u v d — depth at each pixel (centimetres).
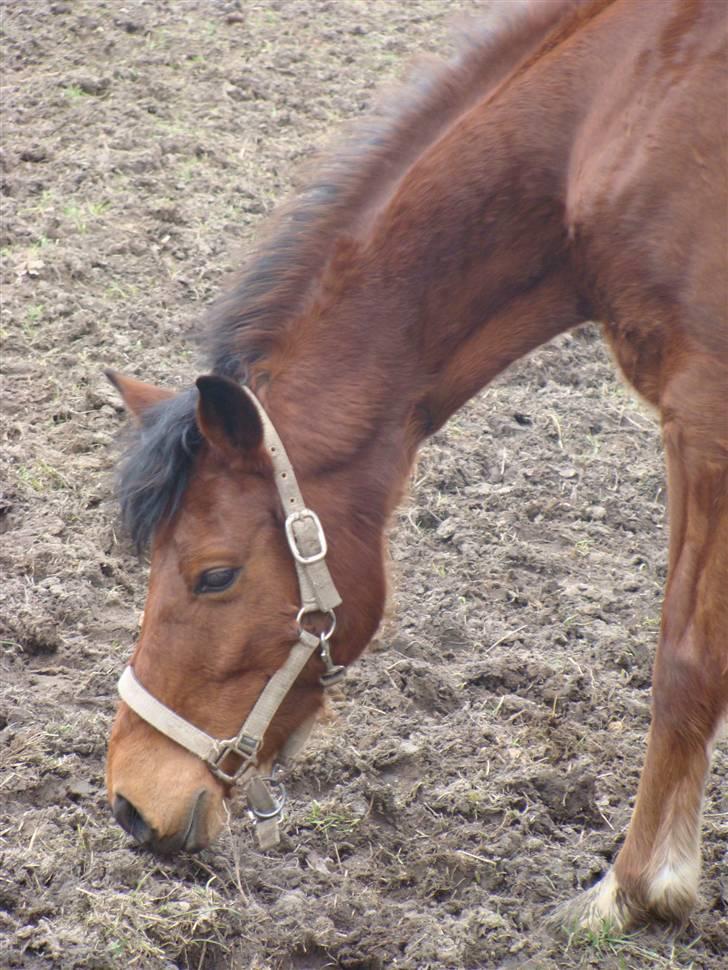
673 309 567
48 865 655
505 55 614
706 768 613
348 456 579
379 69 1789
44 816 689
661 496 1035
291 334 585
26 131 1538
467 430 1101
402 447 600
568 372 1202
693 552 584
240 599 561
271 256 594
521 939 636
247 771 586
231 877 667
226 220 1380
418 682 806
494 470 1052
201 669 566
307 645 574
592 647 855
